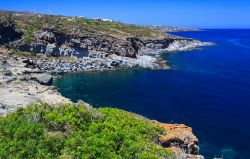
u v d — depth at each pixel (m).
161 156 15.77
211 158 38.19
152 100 65.81
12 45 103.69
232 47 183.25
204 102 64.31
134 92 72.88
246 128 48.50
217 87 78.62
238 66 111.69
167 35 178.88
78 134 15.19
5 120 16.14
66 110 17.73
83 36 115.62
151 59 123.31
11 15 140.50
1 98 33.62
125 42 120.25
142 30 169.25
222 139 44.28
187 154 18.94
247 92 73.06
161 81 85.81
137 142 15.77
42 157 13.25
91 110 18.50
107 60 108.69
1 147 13.68
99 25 148.75
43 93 41.16
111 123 17.23
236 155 39.03
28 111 17.11
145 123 20.16
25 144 13.79
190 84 82.06
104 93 71.94
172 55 142.12
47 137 14.41
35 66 91.12
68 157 13.45
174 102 64.31
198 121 52.31
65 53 109.00
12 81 46.84
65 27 121.62
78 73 96.56
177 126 23.58
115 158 13.85
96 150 13.92
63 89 75.56
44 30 113.12
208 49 169.75
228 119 53.12
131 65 108.00
